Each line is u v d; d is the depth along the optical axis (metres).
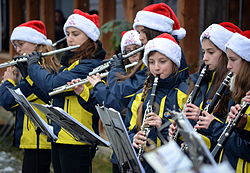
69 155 11.50
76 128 9.80
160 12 10.69
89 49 11.95
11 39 13.25
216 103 8.49
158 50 9.17
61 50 12.02
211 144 8.48
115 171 10.77
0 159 20.83
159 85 9.33
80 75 11.62
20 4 26.50
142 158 8.82
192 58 15.62
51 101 12.36
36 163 11.72
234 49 8.38
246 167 8.38
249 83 8.38
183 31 11.19
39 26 13.32
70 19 11.97
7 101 12.75
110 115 8.36
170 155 4.89
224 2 18.22
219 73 8.95
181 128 5.66
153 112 9.03
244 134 8.31
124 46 12.02
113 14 19.56
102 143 9.73
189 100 8.80
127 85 10.29
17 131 12.91
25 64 12.42
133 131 9.58
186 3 15.42
